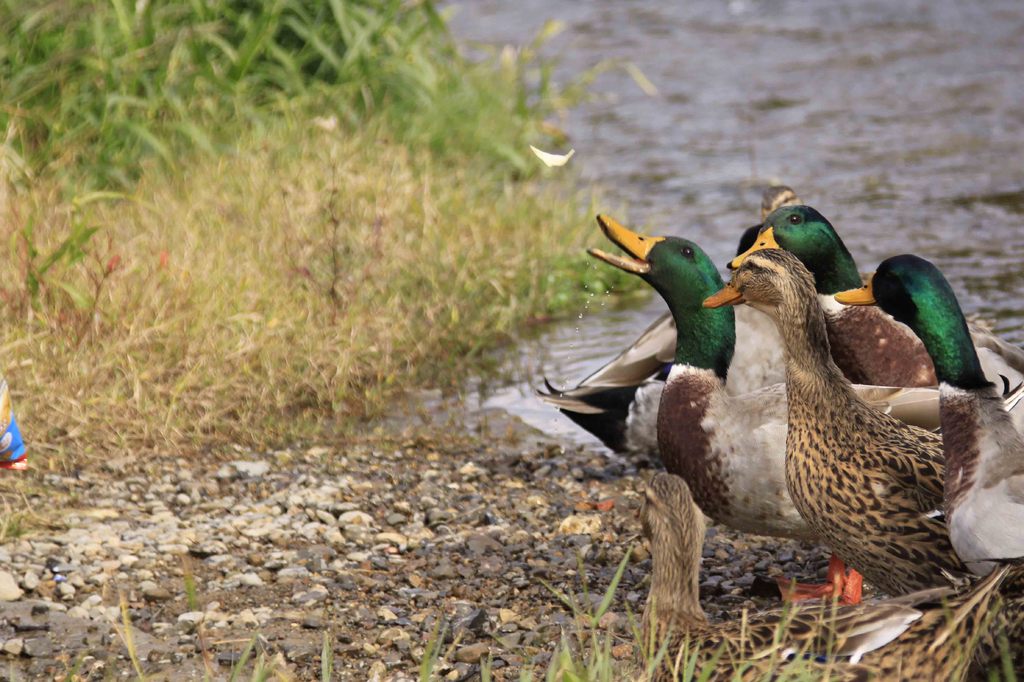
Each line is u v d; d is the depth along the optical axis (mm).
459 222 14469
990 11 27781
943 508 7086
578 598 8477
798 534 8398
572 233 15133
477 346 12781
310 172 14469
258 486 10070
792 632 5895
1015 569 6250
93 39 15359
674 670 5879
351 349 11805
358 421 11445
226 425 10969
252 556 8914
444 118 17781
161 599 8398
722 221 16578
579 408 10484
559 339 13383
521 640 7910
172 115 15523
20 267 11586
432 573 8797
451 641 7938
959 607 5809
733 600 8531
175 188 14336
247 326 11789
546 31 20812
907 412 8492
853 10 28547
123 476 10094
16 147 14180
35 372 10609
